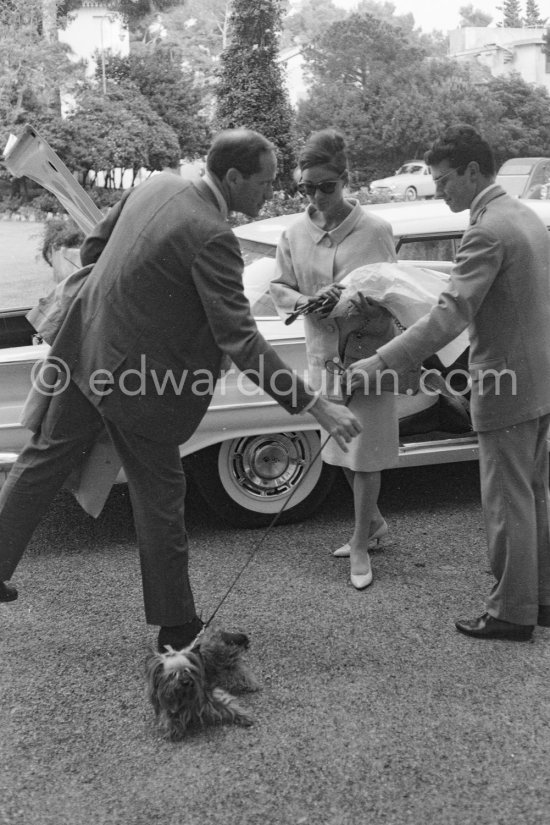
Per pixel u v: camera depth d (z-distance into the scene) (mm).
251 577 4434
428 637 3824
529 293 3566
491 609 3807
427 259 5258
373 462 4207
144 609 3861
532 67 71812
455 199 3637
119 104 27438
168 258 3230
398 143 40531
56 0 31469
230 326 3262
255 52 20156
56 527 5172
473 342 3688
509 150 42656
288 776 2936
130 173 29000
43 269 16797
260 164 3318
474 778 2906
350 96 41562
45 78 28406
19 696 3434
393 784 2885
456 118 41094
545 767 2957
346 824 2707
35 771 2990
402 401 4945
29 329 5516
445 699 3355
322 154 4078
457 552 4723
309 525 5102
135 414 3363
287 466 4988
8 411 4457
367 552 4469
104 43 40625
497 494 3699
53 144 25906
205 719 3186
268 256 5102
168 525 3480
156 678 3090
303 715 3270
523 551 3695
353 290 3930
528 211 3641
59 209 25828
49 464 3635
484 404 3643
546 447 3801
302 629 3904
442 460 5039
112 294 3322
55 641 3850
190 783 2912
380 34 47969
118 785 2912
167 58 32500
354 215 4211
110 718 3285
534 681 3471
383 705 3320
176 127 31062
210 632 3312
